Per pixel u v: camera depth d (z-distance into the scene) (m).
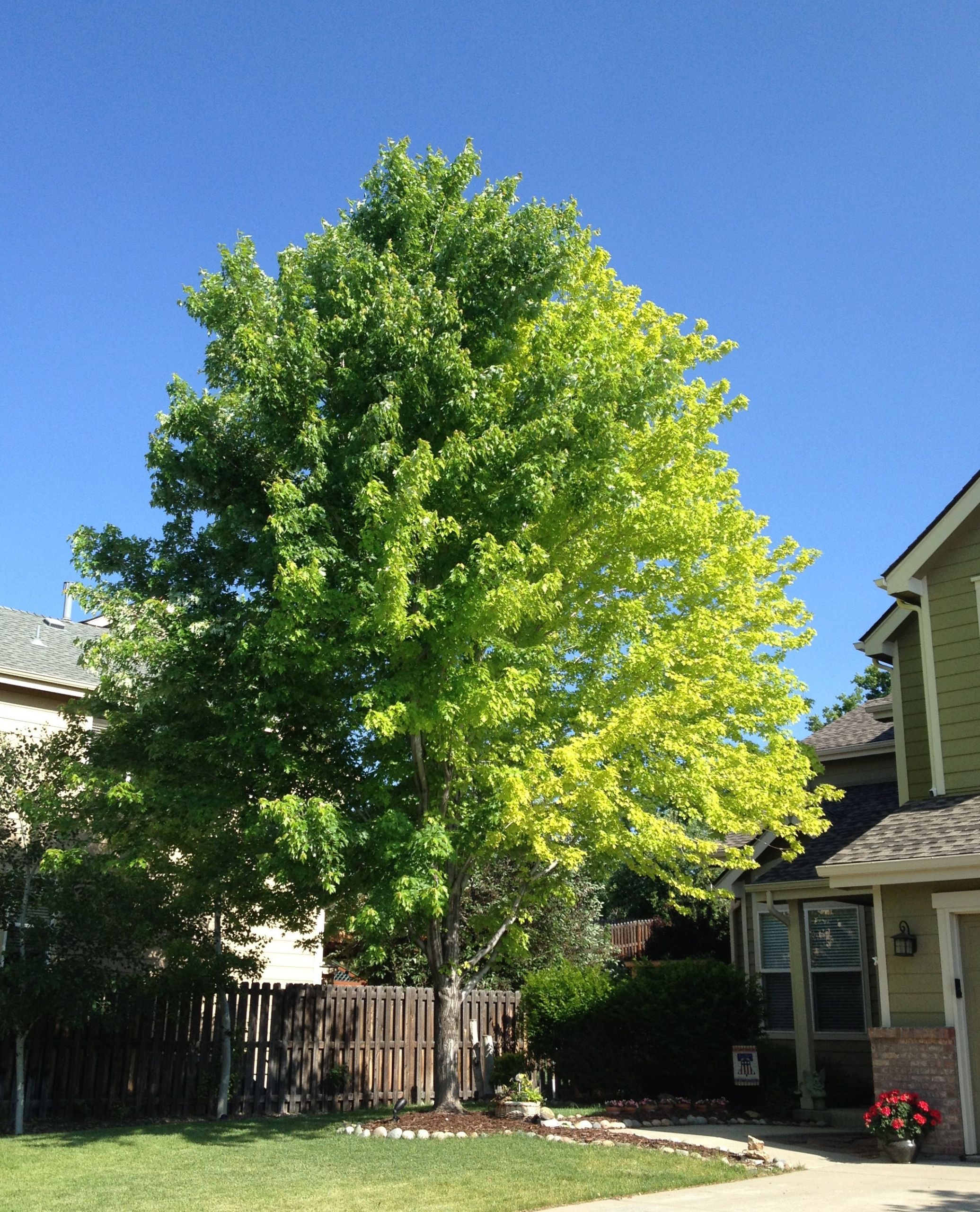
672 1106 16.34
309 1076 17.08
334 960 26.72
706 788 13.73
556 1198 9.22
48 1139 13.09
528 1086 14.70
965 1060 12.58
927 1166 11.69
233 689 13.00
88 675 21.28
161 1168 10.74
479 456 12.73
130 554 13.98
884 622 16.89
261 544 13.10
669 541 14.35
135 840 13.86
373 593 11.98
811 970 18.80
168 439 13.73
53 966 13.93
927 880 12.81
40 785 14.52
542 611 12.73
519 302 14.04
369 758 13.89
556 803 12.96
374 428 12.36
